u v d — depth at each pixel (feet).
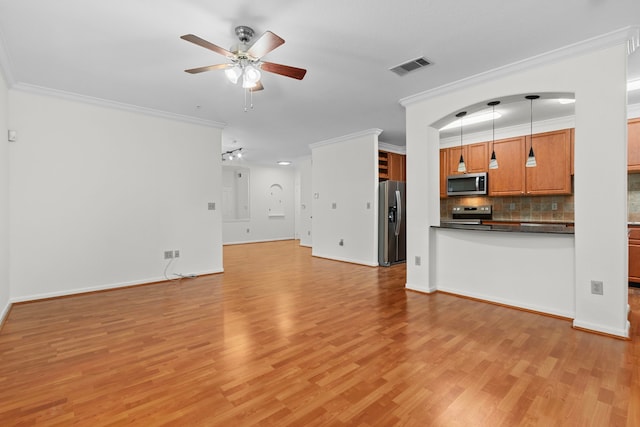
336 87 11.70
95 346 8.00
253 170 31.01
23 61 9.54
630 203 14.39
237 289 13.50
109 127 13.44
